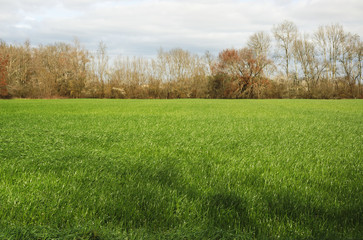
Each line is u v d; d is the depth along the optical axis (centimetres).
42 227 300
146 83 6581
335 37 6444
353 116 1934
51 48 7488
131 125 1319
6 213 336
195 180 483
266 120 1631
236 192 417
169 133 1061
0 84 5475
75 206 365
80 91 6397
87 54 6631
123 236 285
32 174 503
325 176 512
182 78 6756
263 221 329
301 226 320
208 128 1225
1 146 754
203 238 284
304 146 824
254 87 6462
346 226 322
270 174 521
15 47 6981
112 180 470
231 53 6500
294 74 6731
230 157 670
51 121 1468
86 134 1011
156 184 452
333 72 6544
